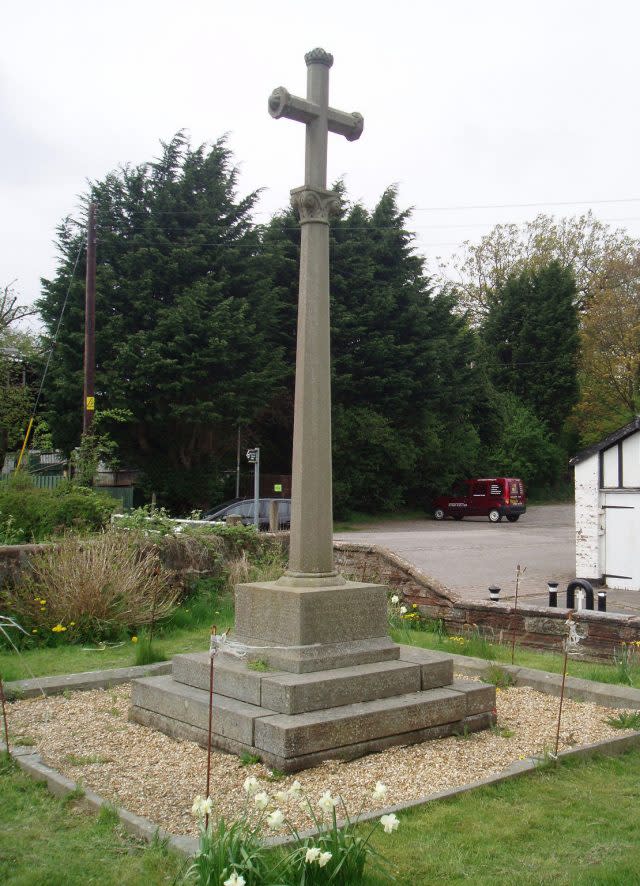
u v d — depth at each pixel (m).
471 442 42.41
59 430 29.44
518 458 48.16
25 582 9.68
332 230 37.69
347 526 33.97
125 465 31.33
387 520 37.88
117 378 28.09
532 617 9.20
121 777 4.91
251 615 6.05
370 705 5.46
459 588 15.03
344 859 3.47
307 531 6.02
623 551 16.09
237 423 30.33
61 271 30.11
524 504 38.19
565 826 4.30
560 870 3.79
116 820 4.28
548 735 5.87
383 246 38.34
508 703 6.78
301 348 6.18
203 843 3.43
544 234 54.78
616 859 3.90
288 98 6.16
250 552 12.65
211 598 11.33
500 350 52.66
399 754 5.30
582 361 50.19
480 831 4.19
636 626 8.34
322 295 6.21
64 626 9.21
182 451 31.30
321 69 6.40
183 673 6.06
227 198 32.00
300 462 6.09
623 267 48.47
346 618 5.88
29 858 3.89
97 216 30.09
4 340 30.05
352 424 35.56
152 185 31.17
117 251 30.25
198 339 29.06
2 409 27.91
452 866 3.80
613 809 4.54
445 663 6.04
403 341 38.28
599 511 16.39
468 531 31.22
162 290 30.14
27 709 6.47
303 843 3.59
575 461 16.61
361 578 11.04
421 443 39.12
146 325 29.52
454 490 41.75
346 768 5.02
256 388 30.55
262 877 3.35
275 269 34.34
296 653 5.59
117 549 10.41
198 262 30.05
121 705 6.59
